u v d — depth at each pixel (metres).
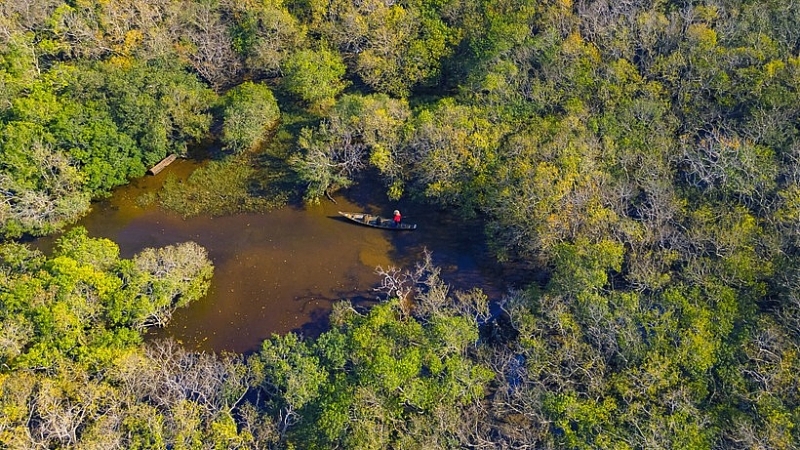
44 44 74.31
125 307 54.09
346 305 56.84
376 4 78.69
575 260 52.19
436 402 46.19
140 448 43.38
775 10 69.31
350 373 49.59
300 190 70.81
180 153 73.44
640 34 68.88
